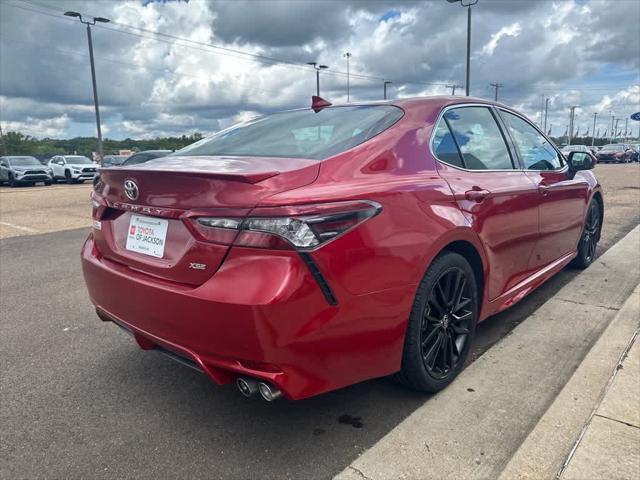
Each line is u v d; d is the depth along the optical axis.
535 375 3.06
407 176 2.70
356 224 2.28
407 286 2.48
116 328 4.14
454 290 2.89
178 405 2.91
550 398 2.79
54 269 6.22
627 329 3.51
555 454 2.24
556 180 4.23
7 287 5.39
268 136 3.11
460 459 2.29
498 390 2.89
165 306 2.35
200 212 2.27
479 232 3.01
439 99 3.28
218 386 3.13
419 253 2.52
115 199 2.80
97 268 2.82
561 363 3.21
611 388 2.72
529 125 4.29
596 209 5.36
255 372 2.16
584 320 3.90
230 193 2.22
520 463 2.19
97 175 3.10
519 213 3.50
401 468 2.25
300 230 2.12
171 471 2.32
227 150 3.02
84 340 3.89
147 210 2.54
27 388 3.13
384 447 2.40
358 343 2.32
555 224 4.18
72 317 4.42
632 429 2.37
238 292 2.11
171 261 2.42
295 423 2.69
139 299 2.50
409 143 2.84
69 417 2.80
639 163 40.84
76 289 5.30
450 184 2.88
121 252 2.74
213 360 2.26
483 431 2.50
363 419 2.70
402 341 2.54
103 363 3.48
